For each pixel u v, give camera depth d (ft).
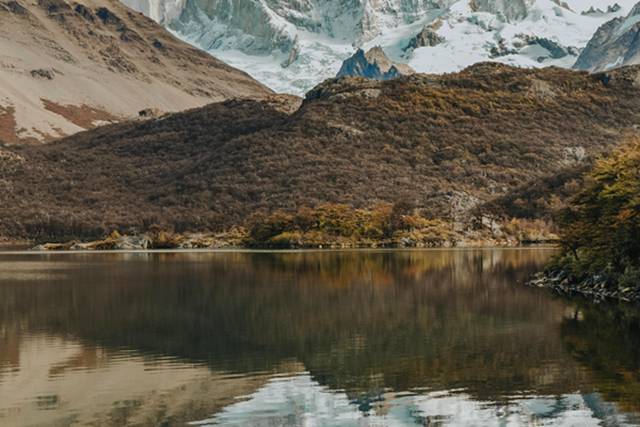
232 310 215.72
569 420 110.73
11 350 161.58
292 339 169.78
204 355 154.61
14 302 237.66
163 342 168.66
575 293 249.14
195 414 115.85
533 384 128.26
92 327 189.88
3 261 462.19
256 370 141.18
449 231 655.76
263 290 265.75
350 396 123.65
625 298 232.94
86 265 414.62
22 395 126.21
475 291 256.73
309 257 472.85
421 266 374.43
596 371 135.95
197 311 214.90
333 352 155.02
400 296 245.04
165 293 258.98
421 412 115.14
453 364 142.61
